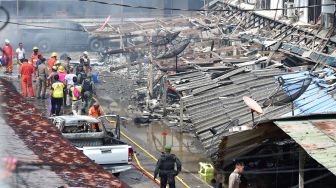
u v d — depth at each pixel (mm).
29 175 9109
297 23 40000
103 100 39500
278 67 31078
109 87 43500
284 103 23562
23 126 12773
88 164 10375
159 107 35656
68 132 24500
